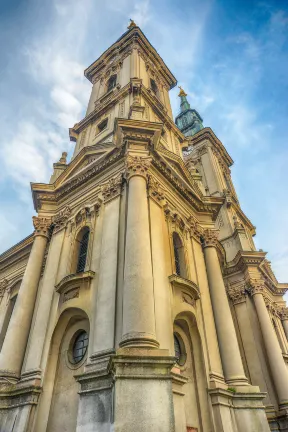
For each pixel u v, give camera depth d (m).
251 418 11.22
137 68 24.67
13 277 21.75
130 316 9.05
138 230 11.00
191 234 16.27
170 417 7.09
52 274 13.66
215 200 18.56
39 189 17.11
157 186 14.64
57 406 10.14
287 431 16.55
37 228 16.14
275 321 24.05
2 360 12.13
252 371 19.36
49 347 11.29
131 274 9.91
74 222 15.06
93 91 27.33
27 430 9.56
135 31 28.16
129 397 7.21
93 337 10.17
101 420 7.84
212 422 10.50
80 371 10.35
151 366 7.80
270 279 26.11
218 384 11.38
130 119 14.95
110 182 14.54
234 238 27.39
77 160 17.98
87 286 11.66
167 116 23.19
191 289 12.64
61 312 11.65
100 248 12.65
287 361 22.14
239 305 22.33
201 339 12.34
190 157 38.03
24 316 13.20
